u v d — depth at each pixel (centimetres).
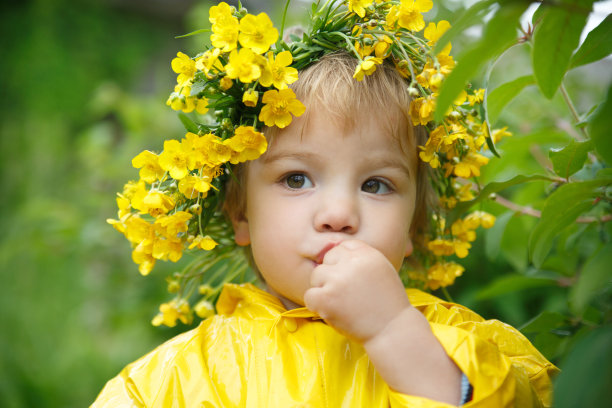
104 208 276
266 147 102
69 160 417
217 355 106
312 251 101
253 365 102
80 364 296
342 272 92
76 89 430
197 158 102
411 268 137
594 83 236
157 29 465
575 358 68
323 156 104
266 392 98
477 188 140
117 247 254
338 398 97
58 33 432
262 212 108
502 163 152
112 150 333
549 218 98
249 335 107
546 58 79
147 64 458
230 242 132
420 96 110
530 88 179
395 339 89
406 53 108
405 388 87
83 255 261
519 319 182
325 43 113
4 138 417
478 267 195
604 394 63
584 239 145
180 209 111
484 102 104
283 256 104
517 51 218
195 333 113
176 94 104
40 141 417
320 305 92
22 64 425
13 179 410
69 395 288
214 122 120
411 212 113
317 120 105
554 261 137
